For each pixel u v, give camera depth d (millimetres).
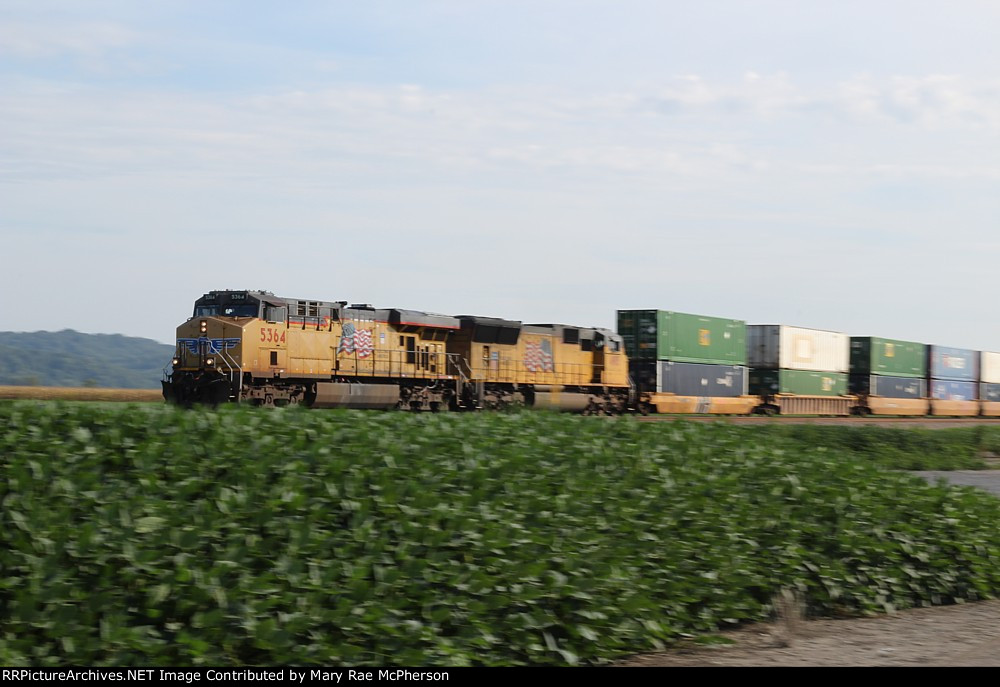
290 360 27016
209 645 7141
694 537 10703
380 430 10836
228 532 8164
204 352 26484
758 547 11148
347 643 7590
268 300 26750
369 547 8469
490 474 10406
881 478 14602
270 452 9484
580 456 11711
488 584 8539
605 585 9094
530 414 13758
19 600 6945
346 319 29016
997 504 15352
